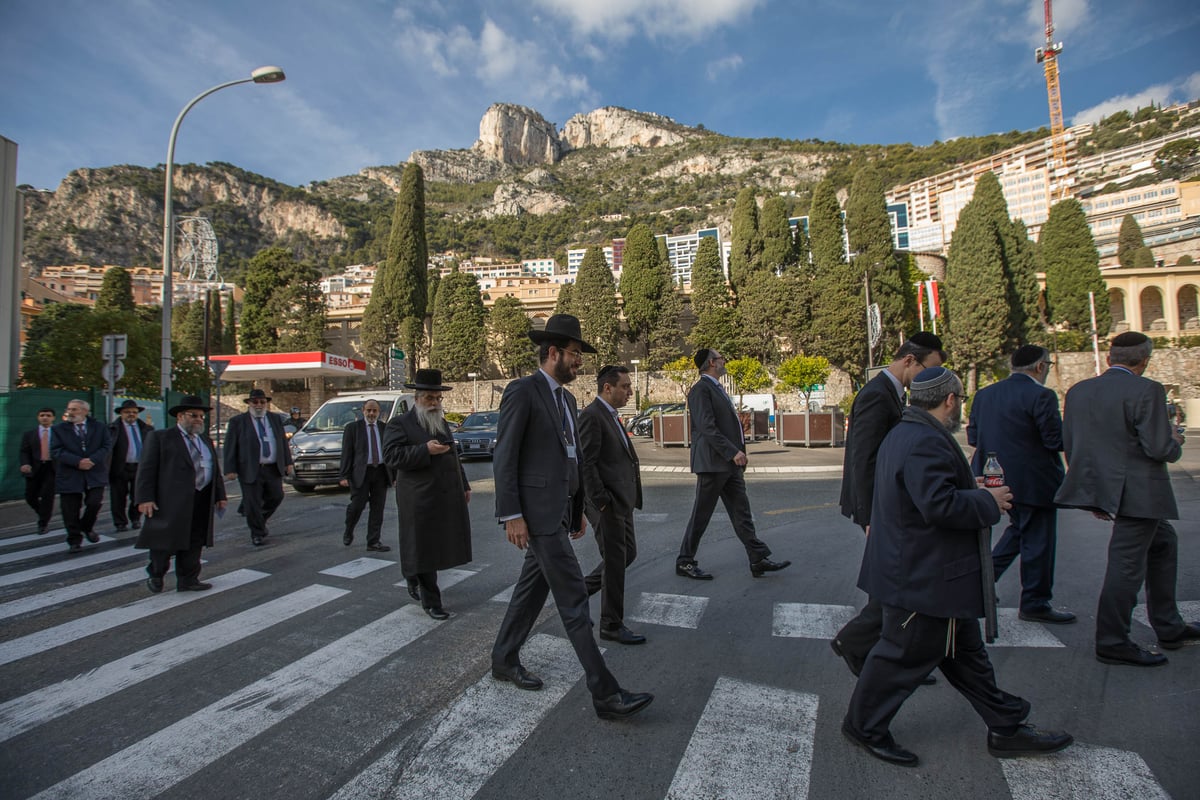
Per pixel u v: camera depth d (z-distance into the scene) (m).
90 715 3.26
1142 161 133.75
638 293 48.16
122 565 6.73
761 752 2.76
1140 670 3.52
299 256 175.38
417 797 2.48
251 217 182.12
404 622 4.65
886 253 41.94
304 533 8.28
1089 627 4.22
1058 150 139.62
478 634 4.37
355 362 44.22
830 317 41.34
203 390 21.80
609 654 3.96
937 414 2.77
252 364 40.12
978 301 40.41
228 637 4.39
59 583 5.95
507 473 3.26
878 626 3.14
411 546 4.66
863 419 3.62
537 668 3.76
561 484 3.36
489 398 48.50
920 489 2.51
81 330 18.11
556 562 3.22
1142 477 3.52
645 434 29.94
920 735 2.90
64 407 12.92
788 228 46.19
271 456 7.88
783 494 10.41
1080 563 5.79
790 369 27.39
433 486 4.73
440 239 187.88
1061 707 3.12
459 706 3.27
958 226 42.06
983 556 2.57
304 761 2.78
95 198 150.00
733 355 45.75
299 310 49.09
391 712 3.23
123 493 9.01
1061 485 3.89
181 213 165.88
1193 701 3.14
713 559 6.36
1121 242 79.62
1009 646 3.92
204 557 7.00
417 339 48.19
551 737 2.94
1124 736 2.83
